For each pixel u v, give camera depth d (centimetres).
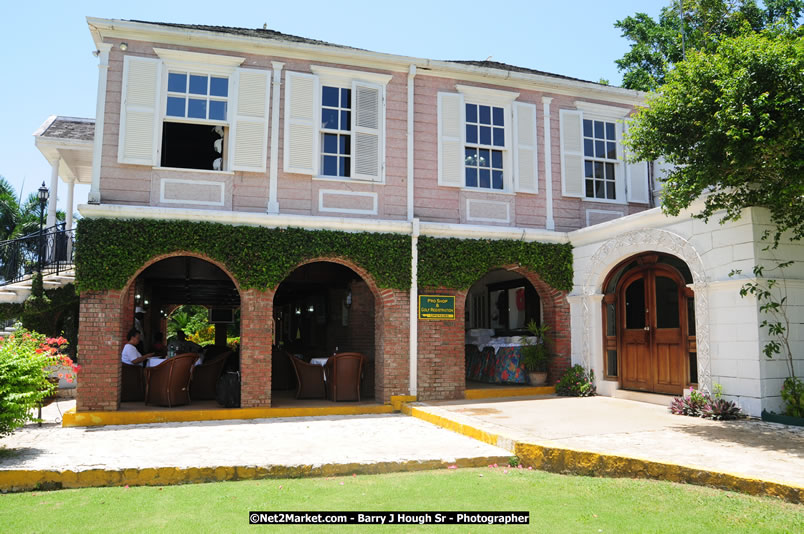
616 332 1114
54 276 1258
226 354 1170
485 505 500
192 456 664
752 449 634
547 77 1243
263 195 1062
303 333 1903
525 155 1225
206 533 441
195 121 1048
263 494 546
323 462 628
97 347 939
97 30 1001
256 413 986
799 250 862
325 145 1124
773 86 676
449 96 1185
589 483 570
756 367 817
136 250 961
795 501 475
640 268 1060
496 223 1195
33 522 475
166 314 2325
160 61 1031
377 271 1079
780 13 1741
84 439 786
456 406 1005
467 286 1140
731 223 860
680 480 554
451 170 1170
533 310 1377
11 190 2538
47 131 1373
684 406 878
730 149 678
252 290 1016
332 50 1101
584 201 1266
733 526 428
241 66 1073
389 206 1132
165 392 1009
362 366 1134
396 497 527
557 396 1138
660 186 1327
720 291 875
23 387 714
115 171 1002
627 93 1298
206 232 994
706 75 723
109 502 531
